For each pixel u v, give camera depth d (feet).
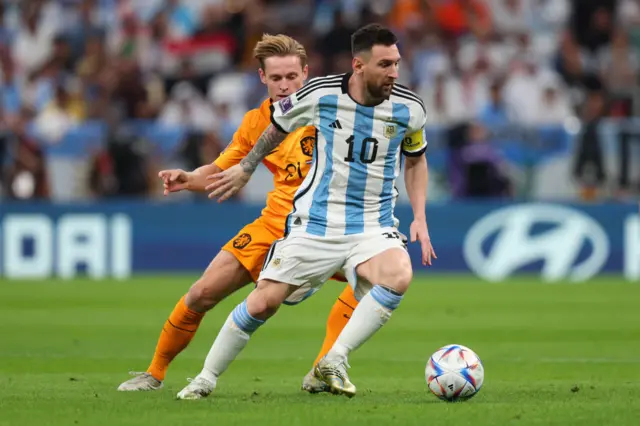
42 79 218.38
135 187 192.54
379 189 69.00
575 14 230.68
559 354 98.02
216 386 76.84
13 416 60.80
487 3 231.50
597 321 125.90
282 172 73.36
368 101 67.51
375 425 57.06
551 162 189.88
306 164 72.79
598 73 220.23
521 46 220.43
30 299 151.23
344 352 68.08
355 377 83.30
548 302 147.64
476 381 67.00
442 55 218.79
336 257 68.59
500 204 187.93
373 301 67.21
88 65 219.82
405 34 222.69
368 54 66.08
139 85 211.00
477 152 188.34
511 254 188.03
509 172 190.60
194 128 191.42
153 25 227.81
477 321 126.00
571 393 71.82
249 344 106.32
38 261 189.67
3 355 96.78
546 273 187.52
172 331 72.79
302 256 68.03
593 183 189.26
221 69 224.12
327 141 68.23
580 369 87.61
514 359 94.38
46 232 189.88
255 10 232.73
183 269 191.31
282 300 68.69
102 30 230.89
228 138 192.95
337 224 68.23
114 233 190.49
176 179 72.69
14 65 219.61
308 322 125.90
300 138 73.10
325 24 233.14
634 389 74.13
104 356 96.53
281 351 100.83
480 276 188.24
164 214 191.01
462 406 64.59
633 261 186.91
